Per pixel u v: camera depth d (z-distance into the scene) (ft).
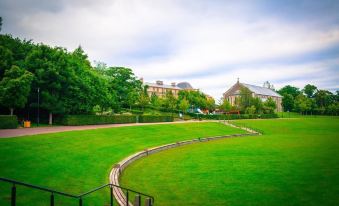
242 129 198.70
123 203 40.09
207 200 46.03
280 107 490.90
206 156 87.71
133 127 135.23
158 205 43.45
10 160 51.72
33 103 130.72
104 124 155.33
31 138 73.20
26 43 161.68
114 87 242.99
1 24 137.69
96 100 159.84
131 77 259.19
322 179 58.39
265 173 64.34
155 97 319.47
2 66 127.54
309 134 172.55
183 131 153.69
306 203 44.34
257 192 50.19
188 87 528.22
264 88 496.23
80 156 68.18
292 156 86.94
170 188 52.60
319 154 90.27
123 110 259.19
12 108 119.96
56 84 132.98
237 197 47.55
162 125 160.76
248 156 87.76
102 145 87.51
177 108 293.84
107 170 61.62
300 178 59.52
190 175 62.59
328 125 230.48
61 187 44.32
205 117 272.51
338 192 49.55
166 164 74.43
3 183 40.01
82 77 153.58
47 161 57.00
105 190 46.47
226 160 80.74
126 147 93.45
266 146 113.29
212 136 154.51
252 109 317.63
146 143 108.27
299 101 423.23
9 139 67.31
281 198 46.88
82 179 51.01
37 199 37.11
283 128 215.10
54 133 87.15
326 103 476.13
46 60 133.08
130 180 57.47
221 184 55.47
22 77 116.06
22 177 44.62
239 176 61.77
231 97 446.19
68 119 136.05
